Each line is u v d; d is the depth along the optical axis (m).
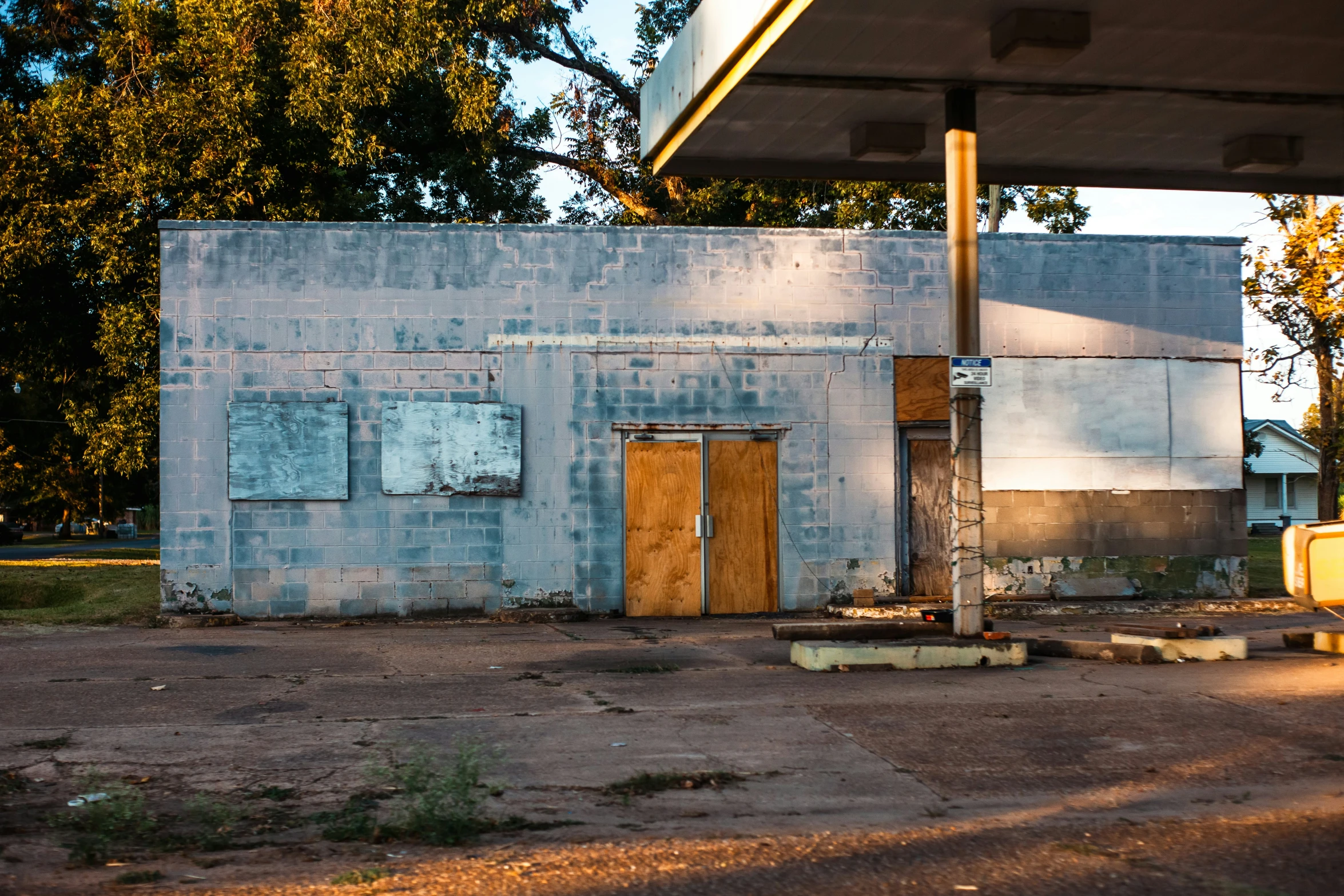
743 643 12.03
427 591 14.61
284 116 21.31
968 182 10.94
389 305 14.71
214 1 21.02
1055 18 9.57
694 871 4.51
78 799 5.65
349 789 5.85
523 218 29.03
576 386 14.95
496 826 5.17
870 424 15.49
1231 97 11.67
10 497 66.25
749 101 11.51
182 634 13.08
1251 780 6.04
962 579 10.60
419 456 14.64
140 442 19.92
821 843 4.90
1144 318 16.22
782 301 15.39
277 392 14.52
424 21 22.27
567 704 8.24
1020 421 15.88
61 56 24.92
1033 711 7.87
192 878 4.43
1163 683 8.98
